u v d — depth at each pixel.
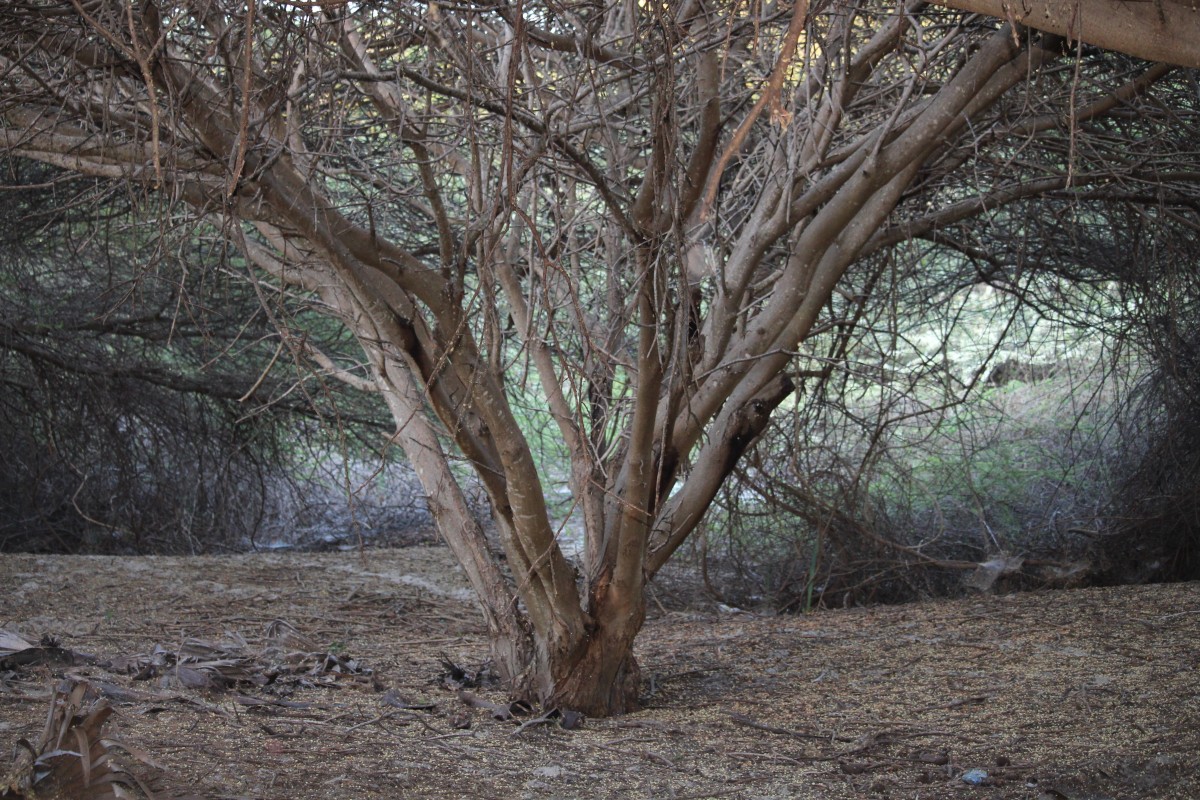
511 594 4.45
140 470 10.91
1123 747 3.42
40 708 3.37
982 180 6.12
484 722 3.90
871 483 8.60
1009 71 4.16
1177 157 6.11
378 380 4.88
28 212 8.08
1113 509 8.05
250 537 11.53
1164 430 7.76
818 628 5.83
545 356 4.75
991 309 9.16
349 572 7.95
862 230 4.38
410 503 12.27
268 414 10.53
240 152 2.46
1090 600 5.82
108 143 3.46
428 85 3.62
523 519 3.86
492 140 4.50
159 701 3.72
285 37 3.45
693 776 3.30
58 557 7.47
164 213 4.90
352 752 3.31
